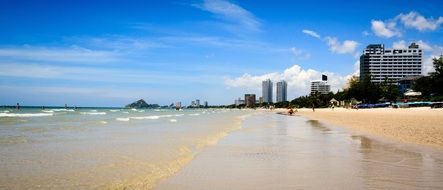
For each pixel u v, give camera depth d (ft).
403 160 44.86
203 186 31.81
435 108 272.92
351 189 29.66
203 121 180.34
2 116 207.62
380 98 490.08
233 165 42.60
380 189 29.58
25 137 79.61
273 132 98.73
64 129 106.42
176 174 37.29
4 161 47.01
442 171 37.22
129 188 32.12
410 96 419.74
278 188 30.53
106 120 177.58
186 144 67.05
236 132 99.09
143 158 49.62
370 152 52.90
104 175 38.04
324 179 33.71
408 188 29.78
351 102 529.45
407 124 113.60
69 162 46.37
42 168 42.22
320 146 61.98
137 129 110.83
